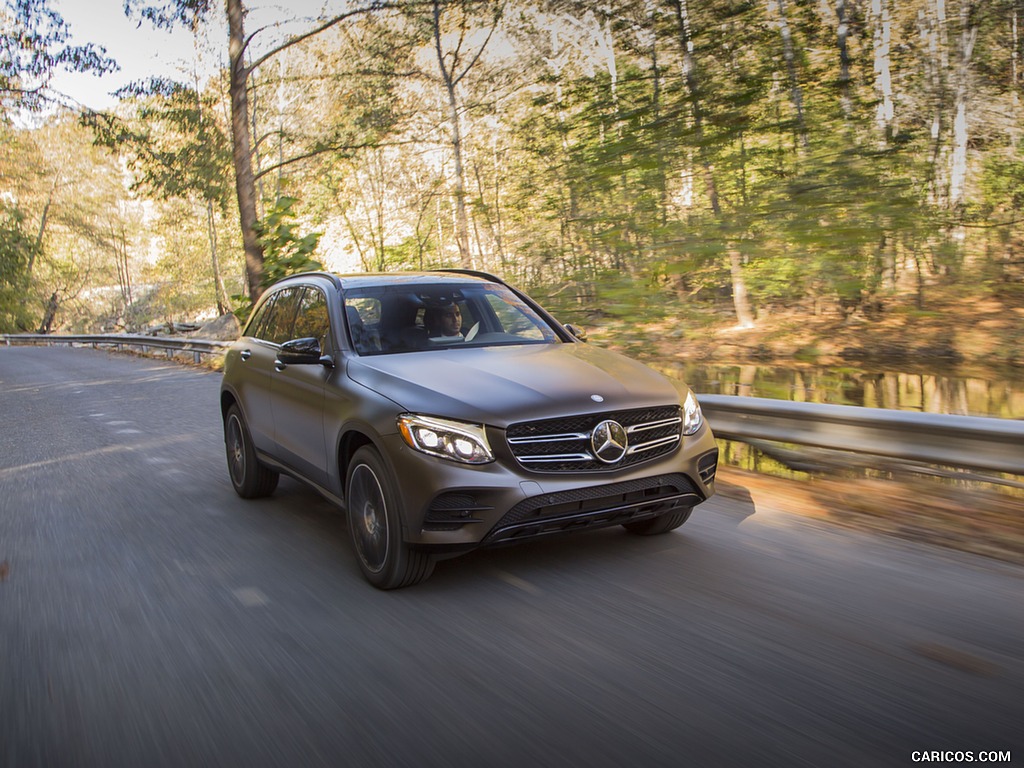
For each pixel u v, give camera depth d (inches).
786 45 390.3
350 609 154.6
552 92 419.8
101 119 781.3
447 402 155.3
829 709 110.5
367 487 165.2
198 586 171.3
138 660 135.0
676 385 178.5
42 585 176.2
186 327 1818.4
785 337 401.7
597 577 165.9
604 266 391.2
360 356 185.5
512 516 149.4
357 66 958.4
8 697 123.7
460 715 112.2
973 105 833.5
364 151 946.1
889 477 234.8
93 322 2923.2
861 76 427.2
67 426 425.7
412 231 1141.1
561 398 157.6
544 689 119.0
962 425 197.9
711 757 99.6
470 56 1039.6
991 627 136.9
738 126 366.9
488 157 1095.0
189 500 250.4
